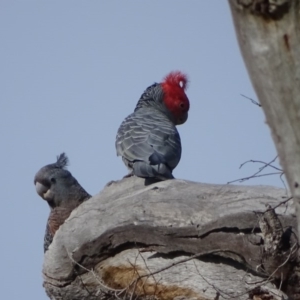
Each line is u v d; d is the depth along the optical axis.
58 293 11.91
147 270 10.88
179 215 11.05
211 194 11.27
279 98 6.57
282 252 10.05
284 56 6.46
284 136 6.64
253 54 6.55
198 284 10.55
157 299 10.79
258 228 10.44
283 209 10.65
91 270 11.39
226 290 10.36
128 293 10.98
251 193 11.12
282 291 10.29
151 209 11.26
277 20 6.41
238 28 6.57
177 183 11.74
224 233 10.62
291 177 6.72
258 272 10.41
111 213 11.54
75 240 11.52
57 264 11.68
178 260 10.91
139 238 11.14
